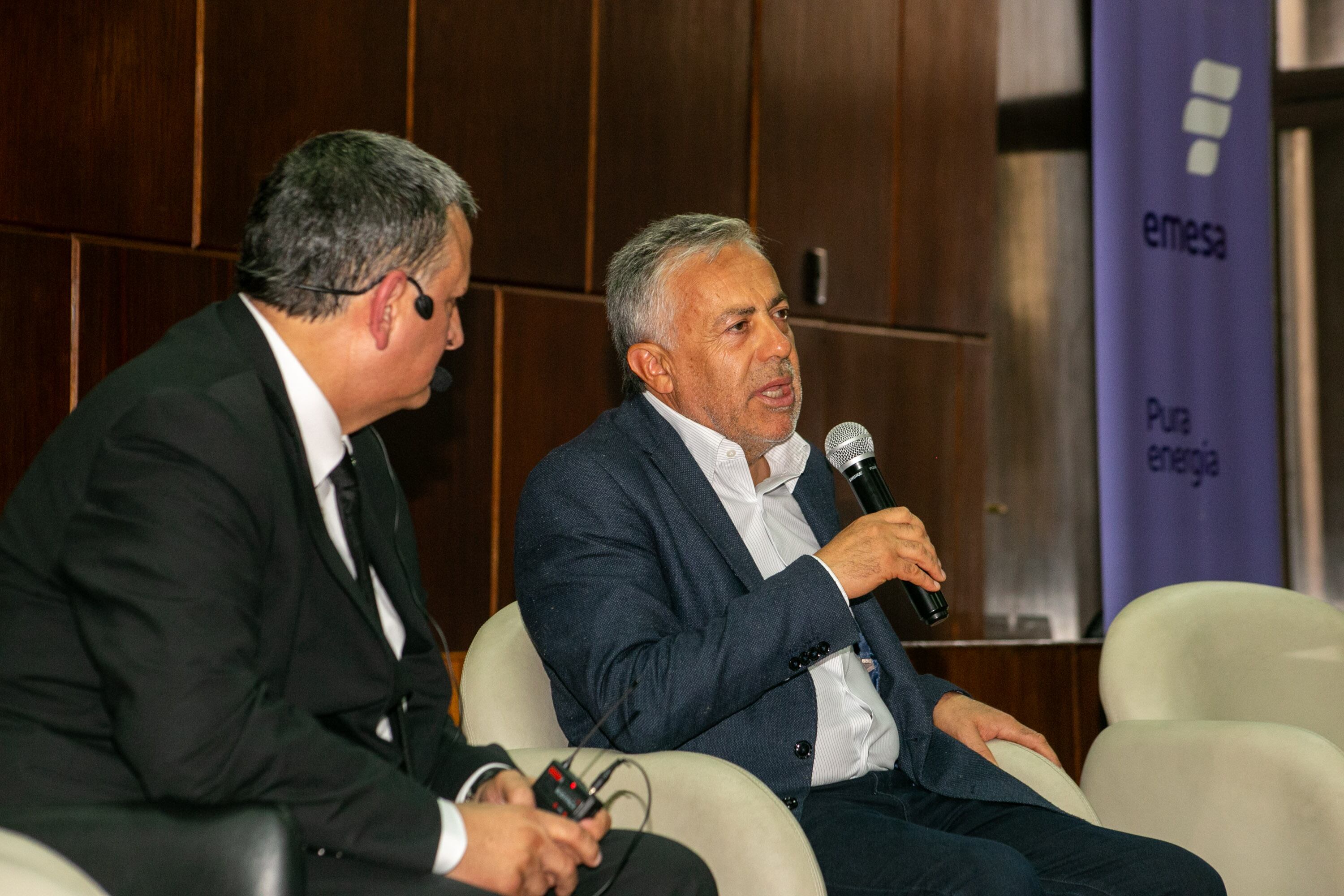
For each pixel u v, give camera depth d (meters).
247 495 1.31
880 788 1.98
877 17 4.64
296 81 3.38
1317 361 6.46
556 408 3.88
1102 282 4.94
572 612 1.84
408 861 1.29
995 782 1.99
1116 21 4.97
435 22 3.63
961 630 4.86
